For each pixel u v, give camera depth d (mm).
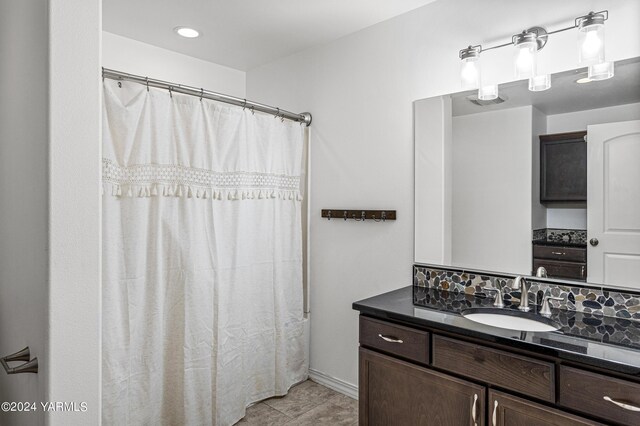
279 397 2666
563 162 1825
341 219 2736
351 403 2598
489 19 2037
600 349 1329
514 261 1975
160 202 2033
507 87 1977
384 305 1902
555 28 1831
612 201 1704
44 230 959
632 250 1657
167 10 2389
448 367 1622
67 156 976
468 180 2125
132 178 1938
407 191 2387
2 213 1438
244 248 2443
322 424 2342
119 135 1905
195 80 3139
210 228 2238
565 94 1809
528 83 1906
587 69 1743
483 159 2070
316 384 2873
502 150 2006
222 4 2314
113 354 1873
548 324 1646
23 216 1146
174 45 2900
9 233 1329
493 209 2039
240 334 2418
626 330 1527
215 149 2264
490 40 2033
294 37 2746
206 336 2217
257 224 2545
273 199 2645
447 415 1626
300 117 2842
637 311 1646
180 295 2131
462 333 1563
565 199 1822
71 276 984
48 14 942
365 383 1901
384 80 2490
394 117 2441
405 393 1757
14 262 1267
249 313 2494
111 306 1869
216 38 2777
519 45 1790
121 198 1920
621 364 1213
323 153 2848
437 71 2242
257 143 2537
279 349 2666
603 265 1729
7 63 1358
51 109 948
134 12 2412
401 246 2420
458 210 2166
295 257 2811
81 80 998
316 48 2891
